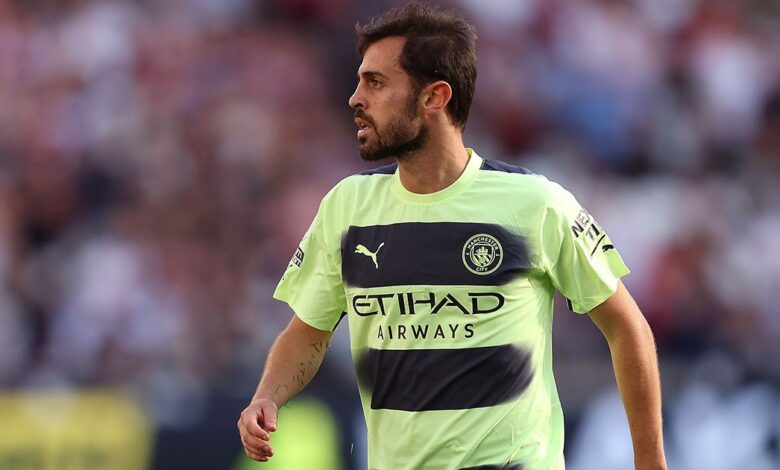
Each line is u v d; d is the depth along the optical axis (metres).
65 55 39.69
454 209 13.38
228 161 37.47
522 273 13.29
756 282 37.94
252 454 13.68
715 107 44.34
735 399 29.84
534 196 13.38
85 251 34.91
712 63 44.91
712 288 37.19
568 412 28.80
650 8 45.53
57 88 38.94
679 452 29.14
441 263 13.27
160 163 37.09
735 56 45.50
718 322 36.59
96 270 33.94
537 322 13.48
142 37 40.47
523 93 42.03
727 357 34.03
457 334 13.20
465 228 13.30
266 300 33.97
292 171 38.25
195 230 35.62
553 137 42.03
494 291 13.20
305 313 14.24
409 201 13.55
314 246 14.21
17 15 40.34
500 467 13.15
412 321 13.31
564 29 43.75
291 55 41.38
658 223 38.75
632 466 28.91
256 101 39.62
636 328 13.63
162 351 32.25
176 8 41.62
